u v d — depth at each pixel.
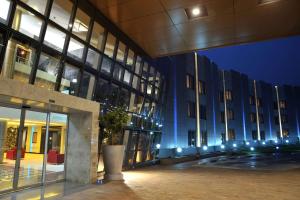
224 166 15.34
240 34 12.71
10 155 8.10
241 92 36.72
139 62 15.50
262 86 42.62
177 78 22.39
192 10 10.48
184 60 23.91
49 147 12.02
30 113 8.48
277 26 11.78
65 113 9.48
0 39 7.07
